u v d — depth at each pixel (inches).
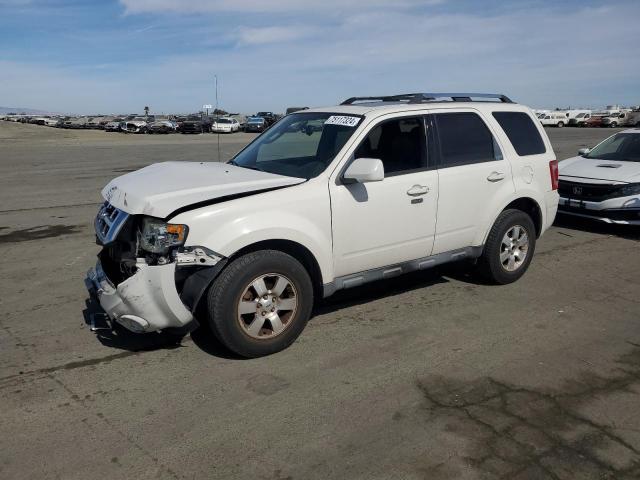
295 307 171.2
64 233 334.6
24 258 279.0
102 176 621.0
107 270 172.4
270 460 120.8
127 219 158.2
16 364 163.6
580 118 2410.2
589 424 135.0
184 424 134.0
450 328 192.4
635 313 208.4
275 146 207.0
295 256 179.8
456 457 122.0
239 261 160.2
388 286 236.5
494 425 134.3
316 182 175.0
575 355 172.6
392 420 136.2
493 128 225.8
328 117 203.6
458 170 209.5
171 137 1721.2
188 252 151.9
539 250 301.7
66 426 132.8
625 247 308.8
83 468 117.9
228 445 126.0
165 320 154.8
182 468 118.0
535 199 237.1
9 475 115.4
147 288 151.0
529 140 240.1
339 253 181.0
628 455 123.2
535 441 128.0
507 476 116.0
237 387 151.4
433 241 206.2
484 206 219.6
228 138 1646.2
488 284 239.8
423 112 205.5
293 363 165.6
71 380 154.6
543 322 198.5
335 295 224.8
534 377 158.4
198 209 154.7
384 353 172.7
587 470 118.1
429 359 169.0
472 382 155.3
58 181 577.6
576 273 258.5
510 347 177.9
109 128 2301.9
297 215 168.4
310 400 145.0
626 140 382.3
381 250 191.5
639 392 150.2
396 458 121.6
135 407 141.3
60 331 187.6
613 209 327.9
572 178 347.3
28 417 136.3
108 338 181.9
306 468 118.3
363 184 183.8
